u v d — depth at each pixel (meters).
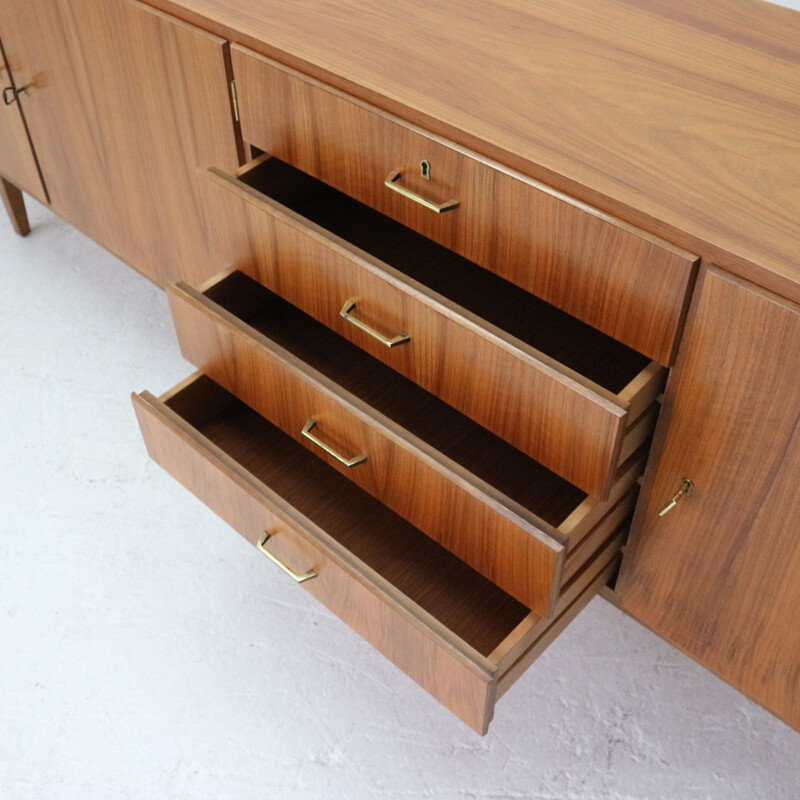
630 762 1.26
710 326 0.89
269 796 1.24
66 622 1.42
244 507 1.15
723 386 0.92
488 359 0.99
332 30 1.14
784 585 1.01
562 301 1.02
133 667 1.37
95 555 1.49
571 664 1.36
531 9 1.17
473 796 1.23
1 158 1.82
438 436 1.23
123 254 1.74
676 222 0.87
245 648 1.38
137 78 1.35
